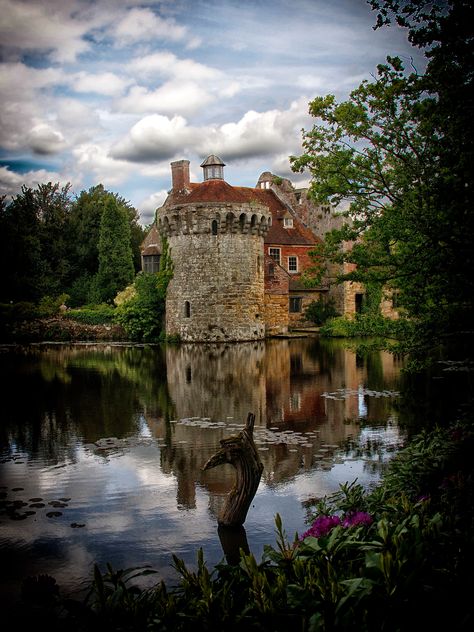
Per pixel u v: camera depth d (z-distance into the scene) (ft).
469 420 28.09
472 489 18.74
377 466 34.53
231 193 130.11
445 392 59.41
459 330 29.91
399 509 18.02
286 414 50.83
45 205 220.43
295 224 165.48
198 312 128.57
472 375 66.08
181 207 127.24
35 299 160.66
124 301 142.00
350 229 39.42
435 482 22.74
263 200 169.37
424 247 29.01
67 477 33.86
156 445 41.11
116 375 78.07
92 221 201.46
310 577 12.09
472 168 23.52
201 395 61.57
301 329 151.74
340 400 56.85
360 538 14.60
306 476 32.96
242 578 13.41
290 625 11.36
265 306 139.85
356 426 45.39
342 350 105.81
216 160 132.36
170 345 123.95
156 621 11.91
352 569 13.52
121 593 12.95
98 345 127.44
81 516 27.73
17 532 25.89
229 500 26.50
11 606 19.33
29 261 161.07
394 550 12.34
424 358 32.83
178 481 33.01
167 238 133.80
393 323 33.81
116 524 26.73
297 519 26.76
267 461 36.11
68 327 143.64
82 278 191.21
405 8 23.41
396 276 32.81
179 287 131.03
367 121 35.81
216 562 22.80
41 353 110.32
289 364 86.48
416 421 46.44
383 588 11.17
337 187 37.81
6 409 54.85
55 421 49.47
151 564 22.76
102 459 37.76
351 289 152.56
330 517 18.06
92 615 12.61
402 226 32.48
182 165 153.89
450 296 28.89
